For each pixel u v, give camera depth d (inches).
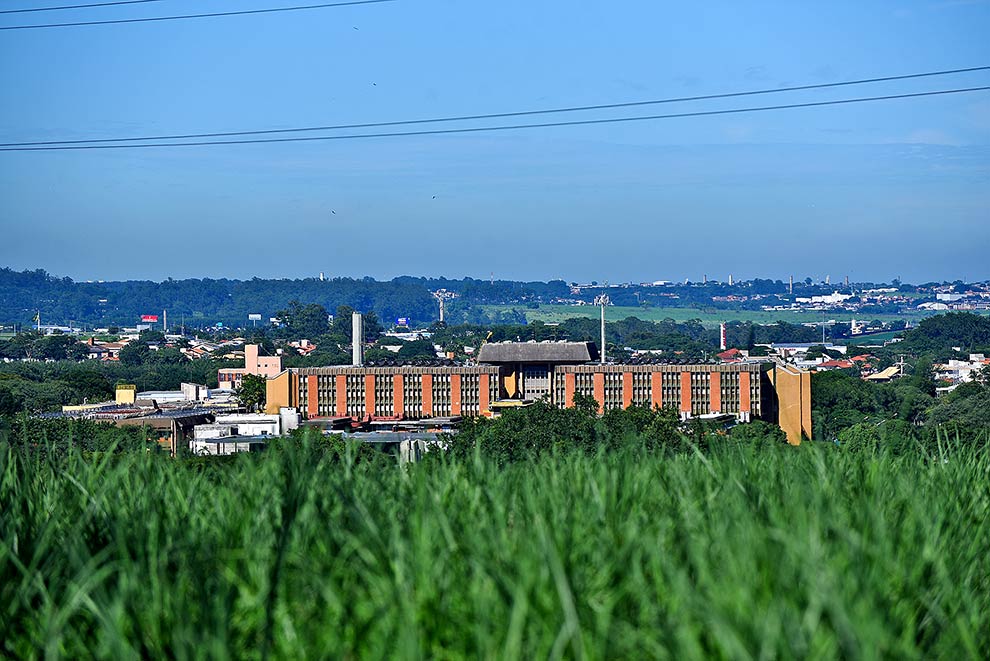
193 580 443.8
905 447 841.5
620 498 538.6
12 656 425.4
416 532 459.8
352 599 429.4
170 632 407.2
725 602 374.0
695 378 6855.3
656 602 414.9
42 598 458.9
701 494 569.6
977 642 413.4
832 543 450.6
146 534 494.9
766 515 489.7
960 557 489.1
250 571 448.8
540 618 385.4
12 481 597.3
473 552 442.9
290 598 437.7
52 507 566.9
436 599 408.8
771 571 402.0
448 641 398.6
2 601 449.4
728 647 345.1
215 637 388.8
